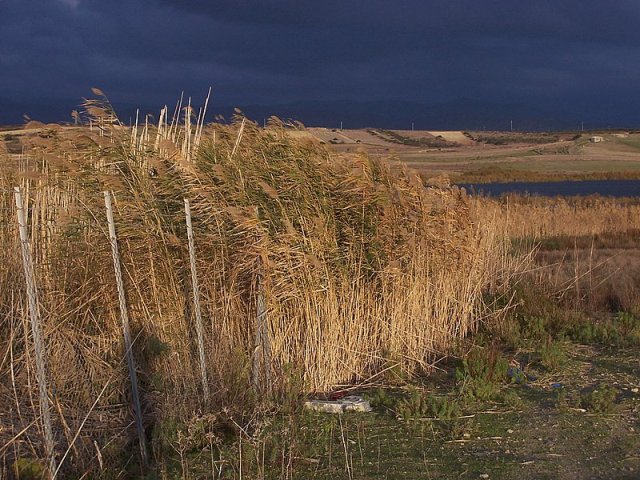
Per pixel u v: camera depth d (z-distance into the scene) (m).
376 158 10.08
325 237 8.85
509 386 8.66
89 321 7.53
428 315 10.10
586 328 11.09
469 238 11.38
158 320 7.70
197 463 6.20
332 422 7.22
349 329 8.88
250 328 8.25
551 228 27.47
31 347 6.62
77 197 7.96
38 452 5.95
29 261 5.39
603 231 27.70
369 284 9.37
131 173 8.23
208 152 8.77
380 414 7.68
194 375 7.39
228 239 8.20
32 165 8.33
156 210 8.00
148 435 6.73
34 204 7.71
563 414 7.54
